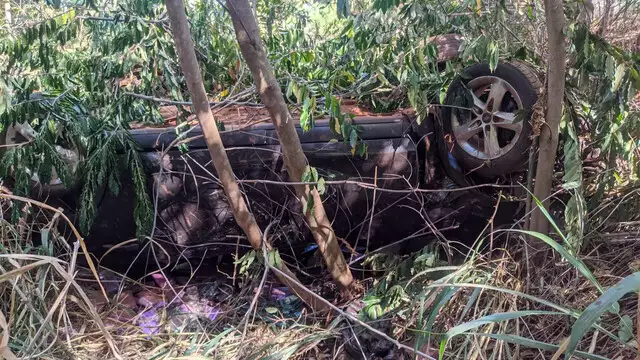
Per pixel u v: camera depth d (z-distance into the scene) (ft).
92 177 9.28
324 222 8.67
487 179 9.86
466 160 9.49
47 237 8.77
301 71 12.49
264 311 9.59
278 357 7.81
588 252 9.26
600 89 8.74
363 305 8.95
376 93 11.04
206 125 7.65
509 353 7.11
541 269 8.62
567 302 8.13
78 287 7.75
